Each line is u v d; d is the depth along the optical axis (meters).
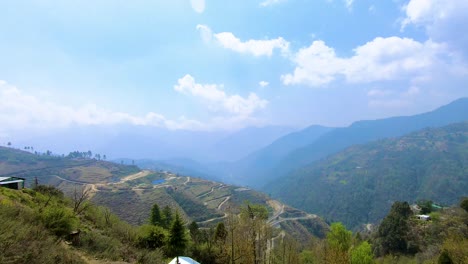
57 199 46.16
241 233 49.34
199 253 47.72
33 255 17.69
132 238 40.72
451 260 42.94
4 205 24.75
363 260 49.44
